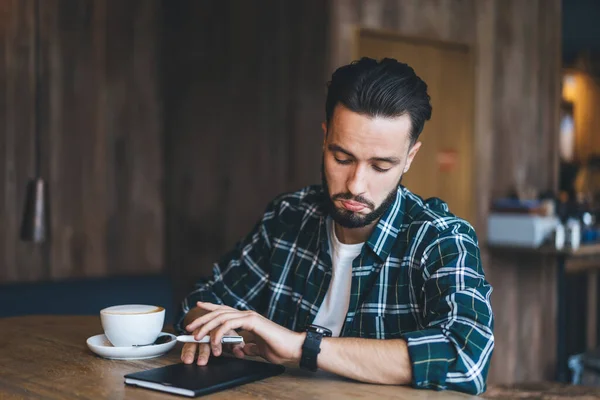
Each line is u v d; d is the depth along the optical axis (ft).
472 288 4.93
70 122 12.65
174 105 13.38
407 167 5.40
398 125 4.95
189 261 13.17
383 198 5.14
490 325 4.78
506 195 14.21
